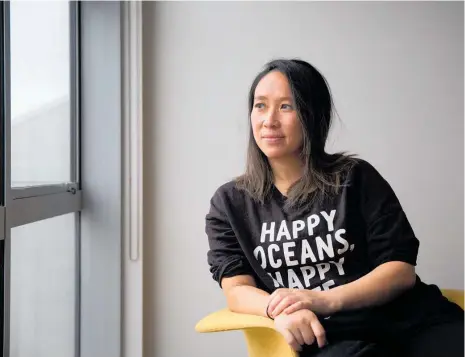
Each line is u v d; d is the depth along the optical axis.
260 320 1.33
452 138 2.48
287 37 2.45
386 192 1.57
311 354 1.32
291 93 1.56
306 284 1.54
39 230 1.89
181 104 2.43
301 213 1.55
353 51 2.46
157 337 2.44
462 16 2.46
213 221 1.66
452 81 2.47
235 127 2.43
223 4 2.43
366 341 1.39
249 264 1.61
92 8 2.31
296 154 1.59
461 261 2.48
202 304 2.44
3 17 1.41
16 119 1.69
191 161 2.43
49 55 2.02
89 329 2.31
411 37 2.46
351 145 2.47
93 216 2.31
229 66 2.43
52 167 2.05
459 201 2.48
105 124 2.31
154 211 2.43
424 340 1.47
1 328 1.39
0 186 1.44
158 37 2.42
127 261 2.33
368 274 1.48
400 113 2.47
